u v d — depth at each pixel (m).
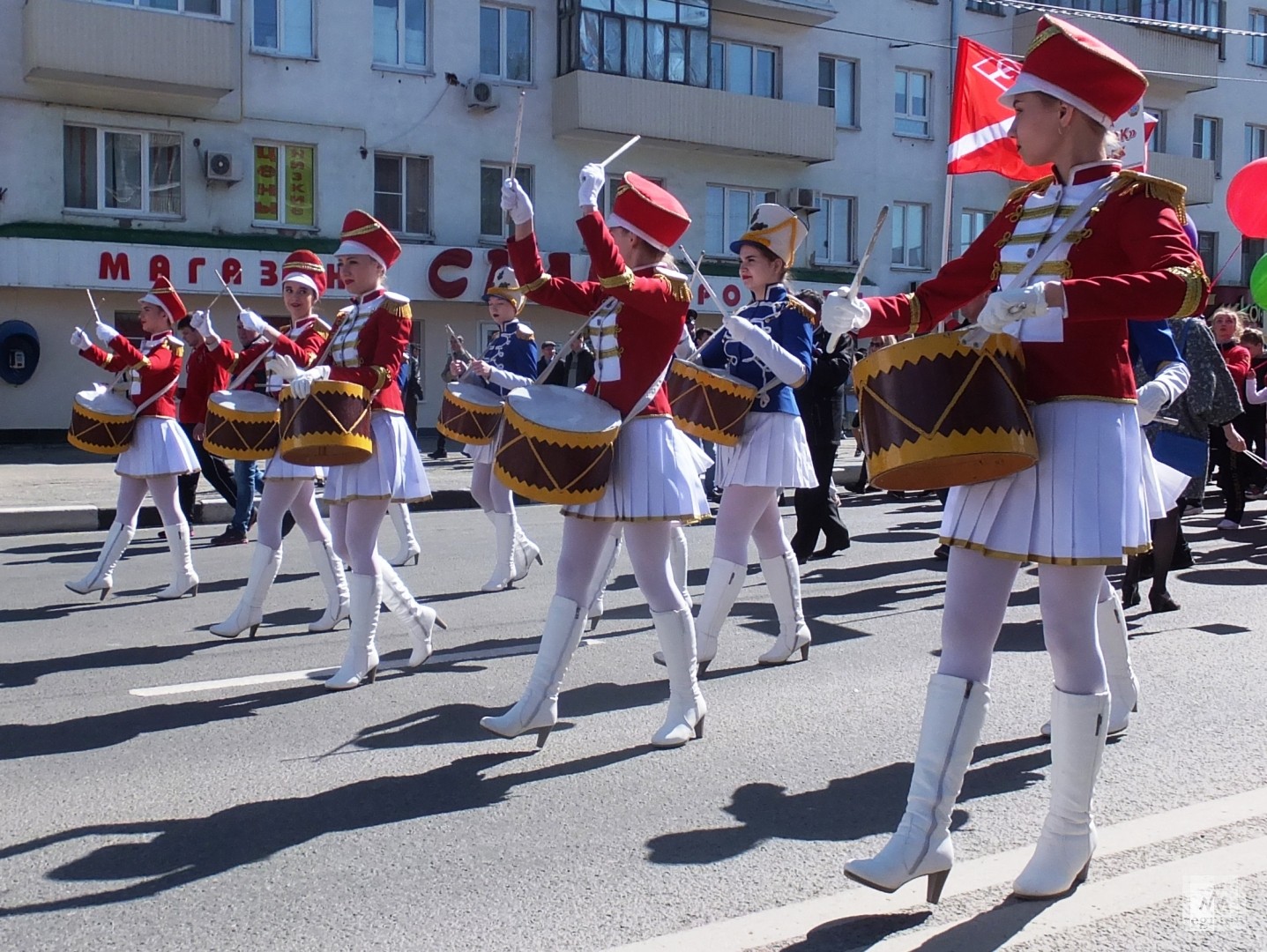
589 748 5.04
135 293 22.70
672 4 26.84
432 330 25.52
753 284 6.19
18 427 22.12
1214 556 10.30
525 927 3.41
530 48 26.25
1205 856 3.81
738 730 5.28
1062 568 3.43
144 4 21.95
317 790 4.55
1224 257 35.75
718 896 3.60
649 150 27.56
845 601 8.33
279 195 24.06
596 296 5.09
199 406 11.38
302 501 7.19
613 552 7.36
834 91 29.84
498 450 4.70
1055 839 3.53
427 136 25.17
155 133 22.89
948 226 5.23
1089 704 3.46
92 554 10.77
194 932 3.39
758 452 6.11
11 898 3.62
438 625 7.51
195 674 6.26
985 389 3.23
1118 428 3.35
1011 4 16.77
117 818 4.26
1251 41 35.56
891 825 4.18
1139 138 8.30
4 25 21.52
